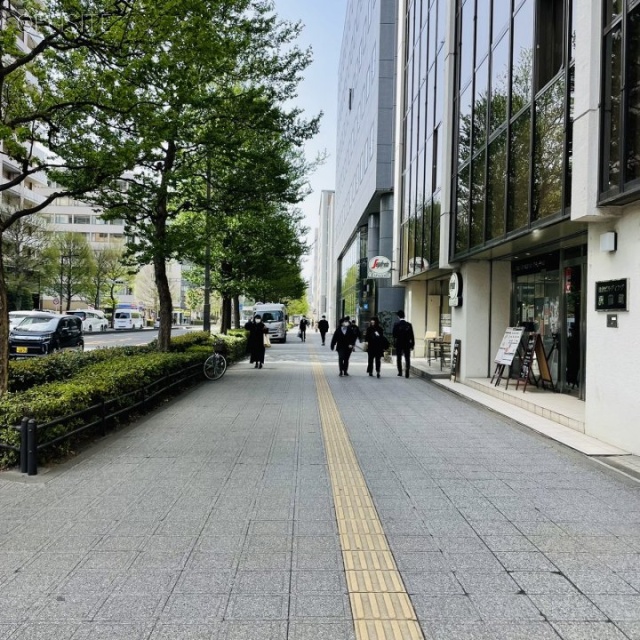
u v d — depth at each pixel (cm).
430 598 320
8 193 4494
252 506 471
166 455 642
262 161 1318
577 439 729
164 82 931
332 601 316
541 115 876
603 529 426
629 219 652
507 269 1351
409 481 548
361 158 3584
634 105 613
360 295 3697
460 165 1345
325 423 848
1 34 705
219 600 315
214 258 2088
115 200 1242
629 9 617
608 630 288
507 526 431
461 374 1362
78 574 346
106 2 738
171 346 1468
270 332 3906
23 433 558
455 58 1414
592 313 736
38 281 4216
